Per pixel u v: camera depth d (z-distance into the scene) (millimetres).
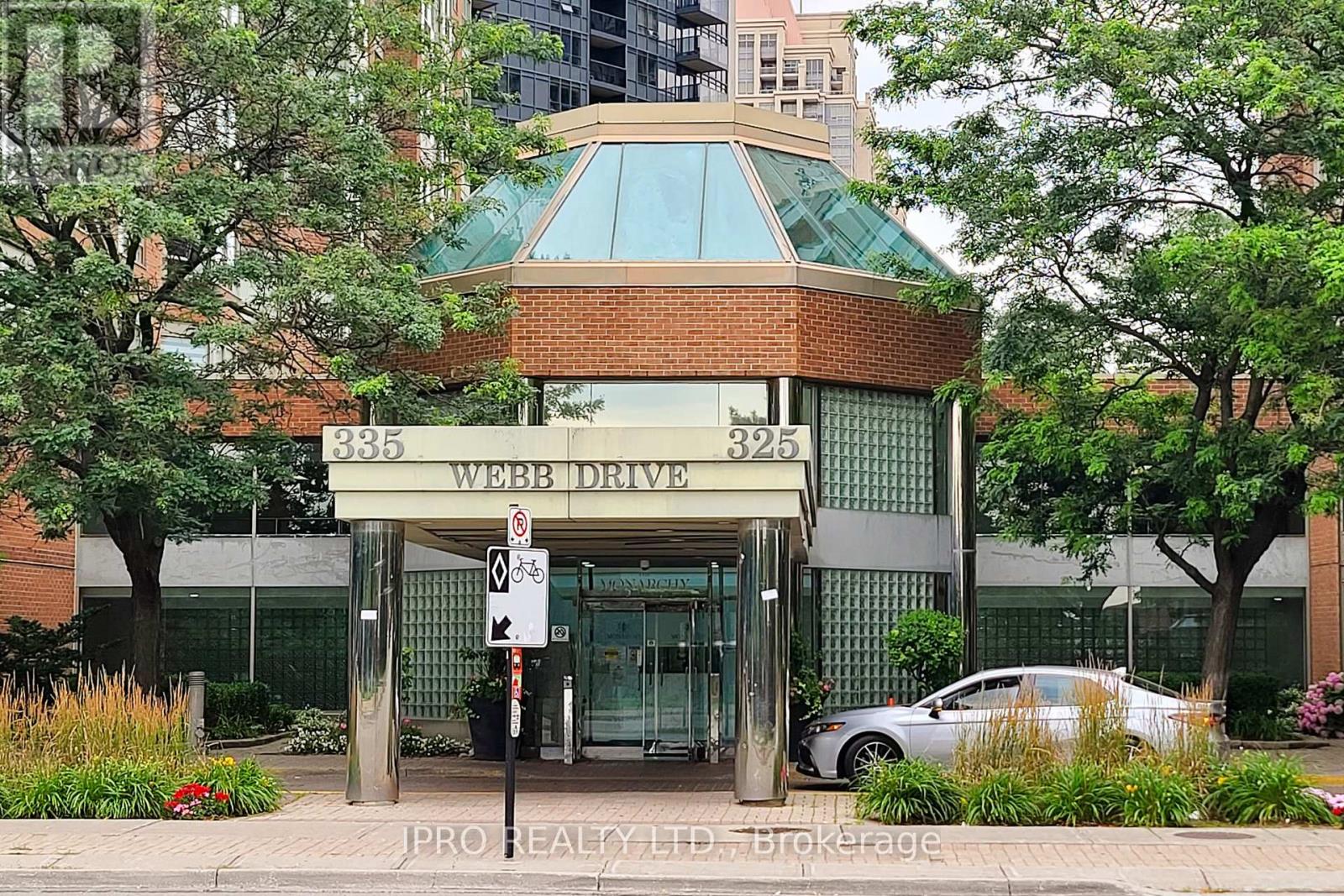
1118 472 23203
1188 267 20953
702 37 110750
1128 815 16125
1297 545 32312
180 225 20188
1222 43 20578
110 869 13539
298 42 23453
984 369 24484
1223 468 22344
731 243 25297
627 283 24844
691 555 23922
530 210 26531
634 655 25016
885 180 24234
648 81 106812
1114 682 18734
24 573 30844
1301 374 20109
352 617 18234
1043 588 32156
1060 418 23578
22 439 20953
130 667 30906
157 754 18000
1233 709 27938
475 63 25422
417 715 27188
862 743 20203
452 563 26984
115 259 22859
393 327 22531
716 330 24719
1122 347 24109
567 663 25328
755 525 17953
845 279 25234
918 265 26969
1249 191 21922
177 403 21109
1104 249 23266
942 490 26219
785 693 18016
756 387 24828
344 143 22812
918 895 12812
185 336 24328
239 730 29016
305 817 16875
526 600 14266
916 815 16328
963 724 17938
